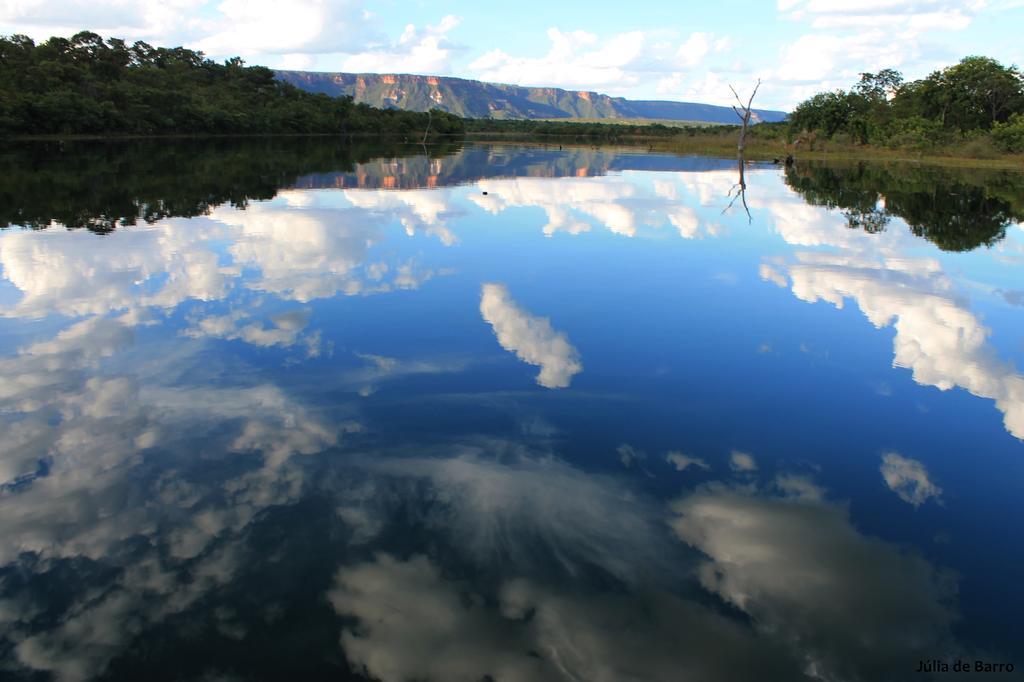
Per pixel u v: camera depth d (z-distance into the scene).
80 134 69.44
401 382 8.56
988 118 71.25
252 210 22.05
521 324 10.95
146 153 49.75
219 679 4.12
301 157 50.41
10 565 5.09
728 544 5.54
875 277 14.63
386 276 13.79
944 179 39.91
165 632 4.49
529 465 6.69
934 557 5.46
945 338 10.70
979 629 4.69
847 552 5.48
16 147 52.00
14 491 6.04
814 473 6.71
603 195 29.02
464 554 5.34
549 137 112.81
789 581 5.11
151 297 11.99
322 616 4.66
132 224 19.03
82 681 4.09
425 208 23.50
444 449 6.95
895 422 7.83
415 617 4.66
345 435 7.20
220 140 77.69
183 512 5.81
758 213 24.27
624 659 4.35
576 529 5.70
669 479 6.53
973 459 7.04
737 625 4.67
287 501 6.00
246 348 9.61
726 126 109.56
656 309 11.95
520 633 4.55
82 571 5.05
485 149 70.19
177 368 8.85
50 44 85.44
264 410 7.74
